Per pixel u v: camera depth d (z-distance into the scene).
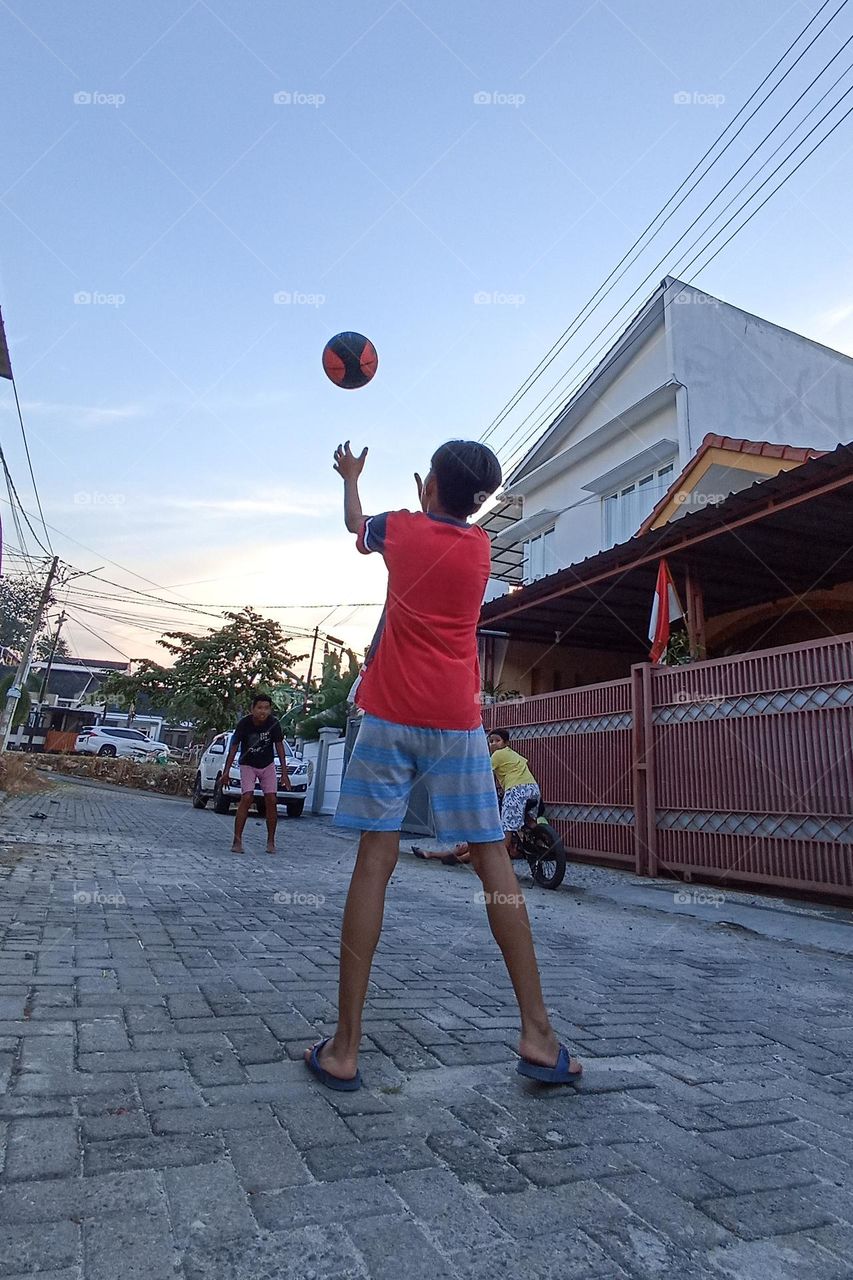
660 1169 1.79
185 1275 1.28
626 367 15.59
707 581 10.34
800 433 14.54
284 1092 2.05
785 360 14.75
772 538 8.59
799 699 6.89
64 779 26.12
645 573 10.07
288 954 3.65
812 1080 2.52
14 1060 2.11
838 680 6.55
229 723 28.36
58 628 43.50
